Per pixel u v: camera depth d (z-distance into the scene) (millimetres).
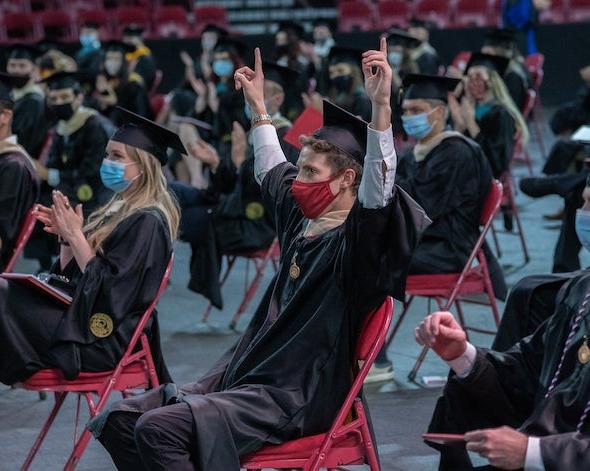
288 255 4855
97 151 10125
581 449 3631
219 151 12688
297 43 15031
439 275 7543
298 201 4781
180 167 14125
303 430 4484
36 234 10531
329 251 4629
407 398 7262
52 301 5590
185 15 24422
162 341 8789
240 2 25844
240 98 12555
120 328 5598
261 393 4480
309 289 4629
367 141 4305
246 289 10422
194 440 4320
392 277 4387
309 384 4504
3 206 7859
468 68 11531
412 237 4348
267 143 5434
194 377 7797
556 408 3896
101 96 14148
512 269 10922
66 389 5535
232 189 9289
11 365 5492
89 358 5535
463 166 7680
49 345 5492
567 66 21766
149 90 17625
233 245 9148
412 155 8039
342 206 4773
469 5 23562
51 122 13086
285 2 25641
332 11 25391
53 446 6484
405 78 7977
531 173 15516
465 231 7695
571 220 8180
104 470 6094
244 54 13781
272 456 4465
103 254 5594
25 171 7934
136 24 24438
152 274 5641
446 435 3752
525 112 13727
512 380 4230
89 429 4742
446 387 4270
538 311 5242
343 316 4539
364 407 4672
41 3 25547
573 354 3973
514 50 14086
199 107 13977
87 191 10086
